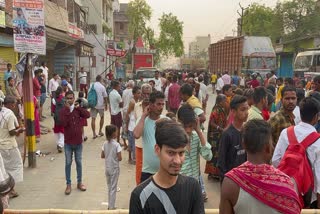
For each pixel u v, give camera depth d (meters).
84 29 37.03
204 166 8.86
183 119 4.37
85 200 6.66
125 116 9.60
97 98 11.85
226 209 2.58
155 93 4.67
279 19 40.66
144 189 2.44
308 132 3.84
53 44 26.16
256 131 2.55
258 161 2.56
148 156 4.64
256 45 27.36
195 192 2.52
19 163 6.77
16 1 8.13
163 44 67.12
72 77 25.75
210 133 7.68
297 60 28.22
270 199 2.42
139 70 25.92
